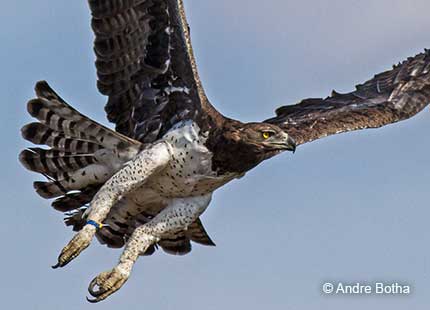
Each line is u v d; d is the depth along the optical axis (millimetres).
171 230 15023
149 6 14453
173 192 14930
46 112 14422
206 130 14547
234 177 14812
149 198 15125
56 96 14234
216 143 14484
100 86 14930
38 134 14578
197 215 15094
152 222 15008
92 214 14375
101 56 14750
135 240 14930
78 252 14219
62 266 14219
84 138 14578
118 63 14820
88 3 14516
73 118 14375
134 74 14859
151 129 14898
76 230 15328
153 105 14859
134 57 14781
